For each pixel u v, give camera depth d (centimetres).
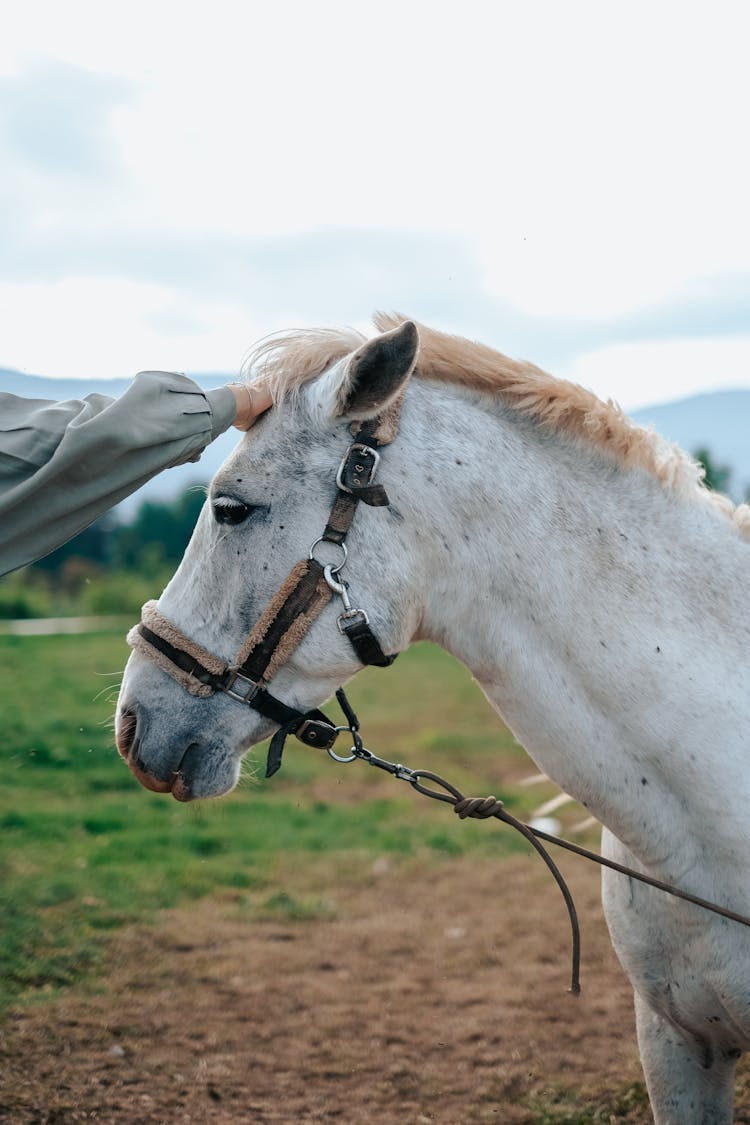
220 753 242
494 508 230
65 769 826
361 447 229
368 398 221
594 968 496
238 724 242
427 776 241
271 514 233
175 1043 420
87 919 535
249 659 235
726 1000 234
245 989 471
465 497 230
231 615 238
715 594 229
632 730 227
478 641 236
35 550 233
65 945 502
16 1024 423
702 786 224
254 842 680
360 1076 401
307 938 530
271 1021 442
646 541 230
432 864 645
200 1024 436
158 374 235
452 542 231
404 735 1027
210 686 240
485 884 610
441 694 1309
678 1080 257
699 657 224
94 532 4525
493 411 239
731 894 229
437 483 230
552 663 230
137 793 775
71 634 1764
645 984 252
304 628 232
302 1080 396
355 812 758
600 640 226
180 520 4106
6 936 502
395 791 820
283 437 235
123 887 582
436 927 547
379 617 231
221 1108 374
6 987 454
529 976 488
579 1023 442
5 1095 370
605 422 235
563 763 235
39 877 585
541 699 232
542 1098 383
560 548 228
